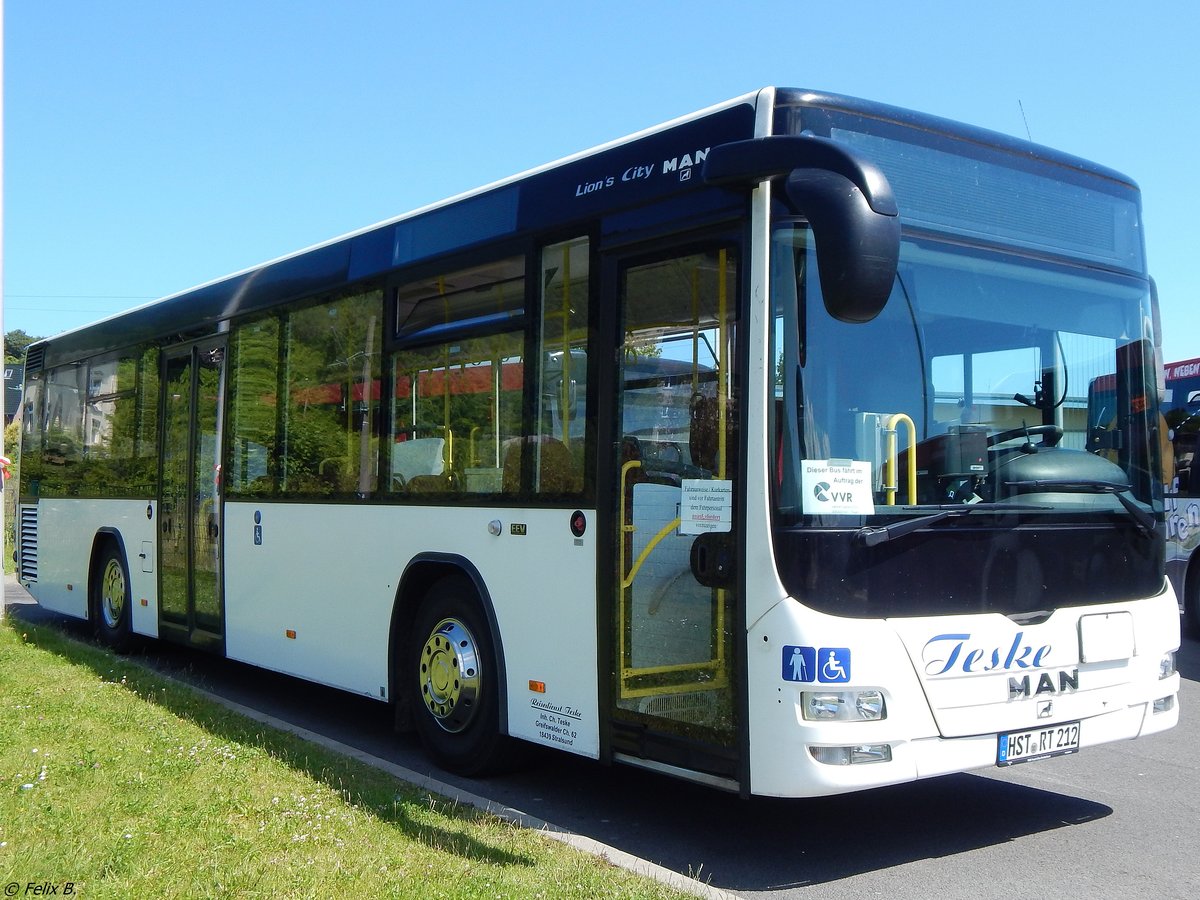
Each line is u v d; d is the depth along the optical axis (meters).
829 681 4.75
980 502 5.23
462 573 6.91
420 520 7.19
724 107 5.38
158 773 6.17
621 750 5.66
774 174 4.83
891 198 4.50
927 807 6.36
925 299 5.31
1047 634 5.24
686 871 5.28
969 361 5.40
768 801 6.47
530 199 6.52
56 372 13.62
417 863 4.86
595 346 5.93
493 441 6.64
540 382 6.31
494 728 6.69
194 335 10.30
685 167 5.49
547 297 6.32
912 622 4.89
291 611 8.57
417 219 7.47
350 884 4.55
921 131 5.43
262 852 4.93
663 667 5.42
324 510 8.20
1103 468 5.66
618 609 5.70
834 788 4.71
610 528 5.76
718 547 5.15
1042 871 5.30
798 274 4.97
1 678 9.02
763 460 4.93
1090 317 5.92
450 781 6.87
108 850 4.88
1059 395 5.72
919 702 4.88
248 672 10.96
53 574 13.29
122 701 8.14
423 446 7.23
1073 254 5.91
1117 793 6.66
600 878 4.73
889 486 5.04
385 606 7.50
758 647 4.90
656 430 5.54
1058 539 5.38
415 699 7.29
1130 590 5.64
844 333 5.03
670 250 5.52
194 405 10.21
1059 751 5.28
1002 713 5.09
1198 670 10.98
